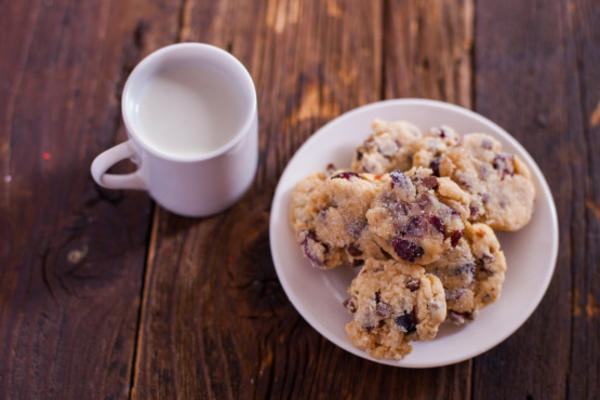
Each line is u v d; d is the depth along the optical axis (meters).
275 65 0.67
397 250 0.55
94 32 0.68
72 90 0.66
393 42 0.68
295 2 0.68
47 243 0.63
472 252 0.56
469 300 0.56
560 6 0.68
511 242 0.59
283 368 0.60
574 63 0.67
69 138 0.65
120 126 0.66
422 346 0.56
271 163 0.65
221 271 0.63
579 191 0.65
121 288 0.62
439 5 0.69
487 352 0.61
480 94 0.67
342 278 0.59
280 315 0.61
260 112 0.66
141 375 0.60
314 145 0.61
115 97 0.66
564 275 0.63
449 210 0.55
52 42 0.67
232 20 0.68
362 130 0.62
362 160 0.59
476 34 0.68
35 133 0.65
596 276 0.63
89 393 0.60
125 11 0.68
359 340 0.55
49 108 0.66
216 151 0.54
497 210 0.58
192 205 0.61
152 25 0.68
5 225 0.63
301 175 0.61
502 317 0.57
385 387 0.60
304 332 0.61
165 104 0.56
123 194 0.64
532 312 0.57
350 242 0.57
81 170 0.65
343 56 0.67
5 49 0.67
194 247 0.63
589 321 0.62
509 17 0.68
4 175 0.64
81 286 0.62
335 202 0.57
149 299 0.62
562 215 0.64
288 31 0.68
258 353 0.61
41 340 0.61
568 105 0.66
